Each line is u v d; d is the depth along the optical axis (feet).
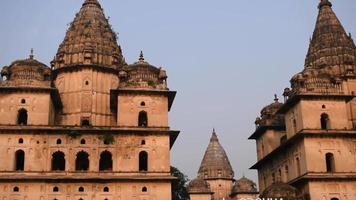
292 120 229.25
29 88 203.72
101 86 225.56
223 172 383.65
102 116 221.66
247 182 345.51
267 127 268.82
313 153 210.59
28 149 194.90
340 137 214.69
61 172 192.75
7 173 190.29
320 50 249.75
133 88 209.67
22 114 207.00
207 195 335.47
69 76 225.97
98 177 192.54
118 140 200.85
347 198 206.28
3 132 195.72
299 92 218.38
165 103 211.00
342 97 220.64
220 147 400.06
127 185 194.29
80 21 242.17
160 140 202.90
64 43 236.22
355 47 250.57
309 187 205.57
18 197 187.42
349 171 210.38
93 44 231.91
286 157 235.61
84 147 198.18
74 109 220.84
